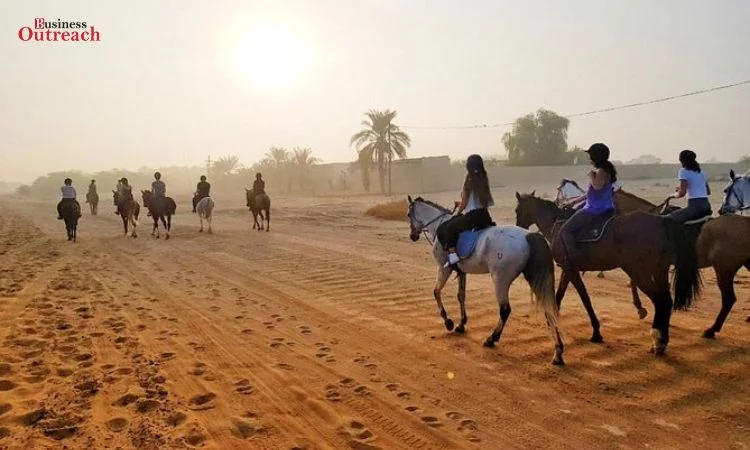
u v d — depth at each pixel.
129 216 21.06
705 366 6.01
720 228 6.86
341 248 16.66
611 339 7.09
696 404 5.10
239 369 6.21
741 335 7.06
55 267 13.37
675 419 4.82
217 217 31.36
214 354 6.74
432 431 4.68
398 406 5.21
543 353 6.66
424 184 61.59
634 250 6.50
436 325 8.04
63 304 9.25
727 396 5.24
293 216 30.83
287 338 7.46
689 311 8.31
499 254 6.61
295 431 4.67
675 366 6.04
